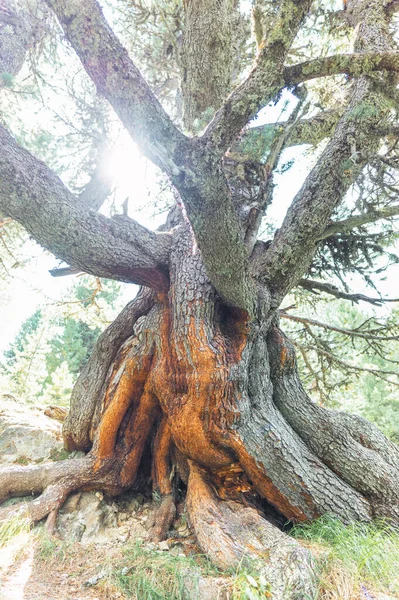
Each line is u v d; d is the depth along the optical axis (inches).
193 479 164.2
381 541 130.6
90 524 162.2
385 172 196.2
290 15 102.9
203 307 160.2
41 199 116.1
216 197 115.6
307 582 106.0
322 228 167.6
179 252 168.7
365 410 489.7
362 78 164.6
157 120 104.5
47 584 115.7
